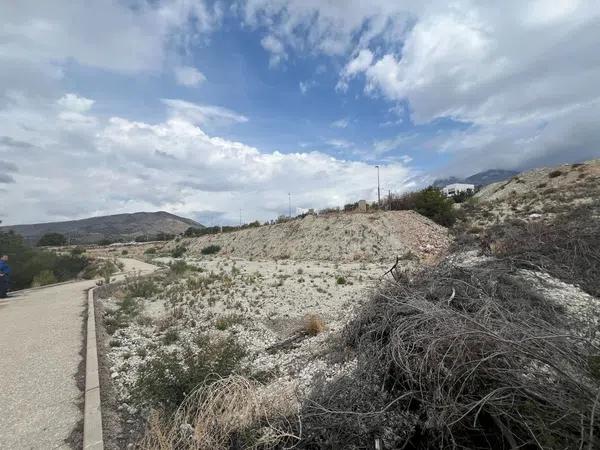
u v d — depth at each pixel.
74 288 18.42
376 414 3.33
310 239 33.72
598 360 3.26
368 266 22.31
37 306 13.18
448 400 3.04
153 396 4.55
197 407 3.69
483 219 31.00
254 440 3.29
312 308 11.14
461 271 6.37
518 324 3.96
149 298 14.59
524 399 2.94
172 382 4.62
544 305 5.38
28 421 4.59
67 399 5.18
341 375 4.31
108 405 5.07
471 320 3.44
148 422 3.97
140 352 7.49
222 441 3.31
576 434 2.65
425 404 3.33
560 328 4.41
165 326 9.78
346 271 20.17
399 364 3.59
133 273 24.31
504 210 32.06
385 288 5.99
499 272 6.52
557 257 7.82
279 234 39.78
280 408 3.68
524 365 3.17
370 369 3.98
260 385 4.50
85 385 5.64
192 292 14.80
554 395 2.84
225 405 3.53
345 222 33.12
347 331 5.86
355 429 3.37
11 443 4.12
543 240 8.84
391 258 25.39
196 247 56.88
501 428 2.79
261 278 18.33
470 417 3.09
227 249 46.78
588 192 28.80
